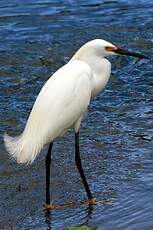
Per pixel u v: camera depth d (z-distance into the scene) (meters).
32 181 11.87
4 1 24.03
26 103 16.09
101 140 13.73
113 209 10.72
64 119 11.03
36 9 23.20
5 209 10.83
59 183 11.76
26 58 19.19
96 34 20.98
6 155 12.99
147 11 23.06
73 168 12.37
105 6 23.56
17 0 24.11
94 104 15.99
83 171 11.97
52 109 10.84
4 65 18.69
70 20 22.20
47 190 10.98
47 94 10.93
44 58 19.22
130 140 13.67
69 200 11.16
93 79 11.45
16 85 17.31
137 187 11.42
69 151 13.18
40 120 10.78
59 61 19.03
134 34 20.94
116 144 13.47
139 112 15.43
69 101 10.99
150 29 21.33
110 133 14.14
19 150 10.77
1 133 14.23
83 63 11.32
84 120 14.97
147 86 17.17
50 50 19.78
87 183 11.24
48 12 22.91
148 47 19.89
